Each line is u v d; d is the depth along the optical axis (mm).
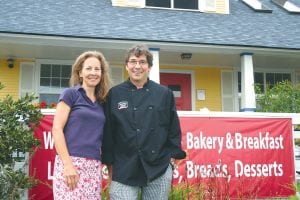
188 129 6082
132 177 3664
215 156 6086
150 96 3814
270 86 12969
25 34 9828
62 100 3672
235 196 5957
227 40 11164
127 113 3734
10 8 11117
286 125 6434
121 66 12266
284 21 13273
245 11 13688
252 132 6277
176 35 11023
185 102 12562
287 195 6191
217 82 12867
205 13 13008
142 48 3850
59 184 3559
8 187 4641
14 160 4781
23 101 4828
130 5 12492
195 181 5930
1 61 11586
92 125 3689
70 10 11641
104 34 10383
